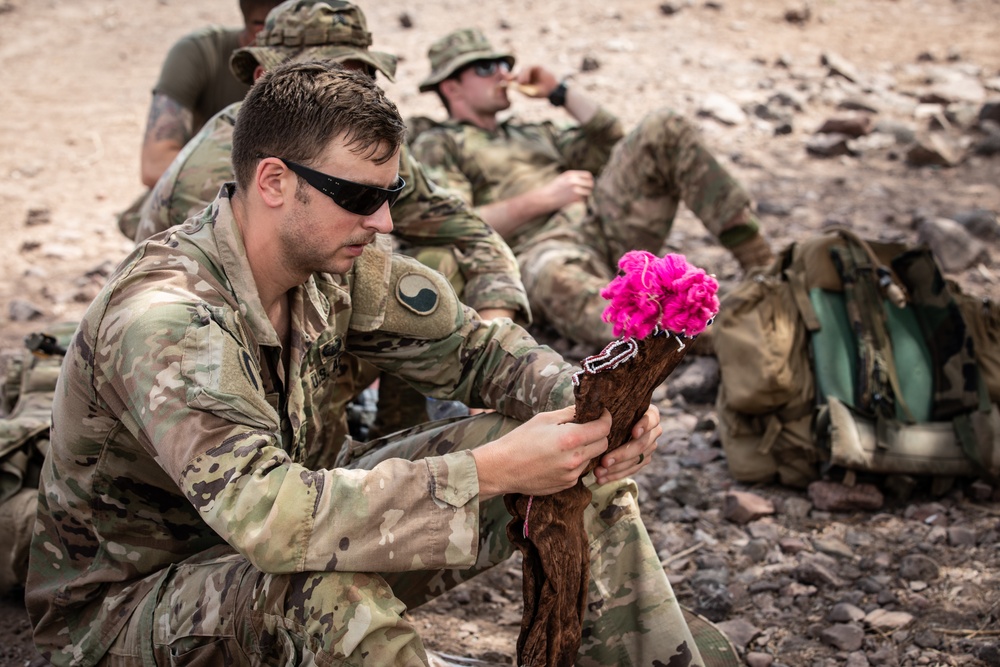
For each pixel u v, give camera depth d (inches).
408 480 68.1
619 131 183.9
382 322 84.0
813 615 102.0
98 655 77.3
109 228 214.4
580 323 155.5
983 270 179.3
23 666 95.5
